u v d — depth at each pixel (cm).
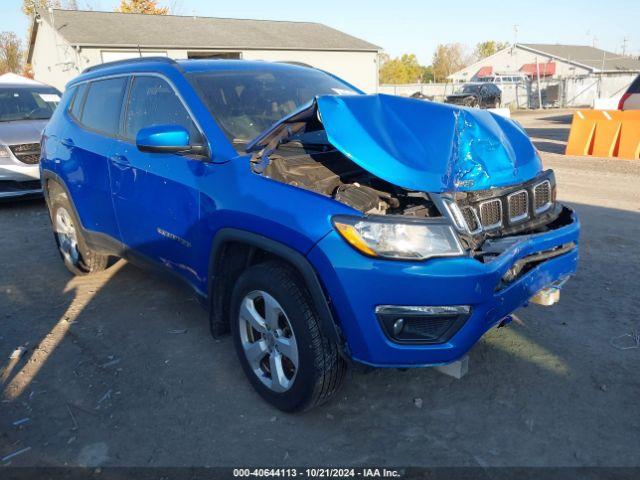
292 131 322
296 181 295
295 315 280
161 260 389
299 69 443
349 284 259
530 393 323
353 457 275
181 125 365
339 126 288
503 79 4175
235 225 304
